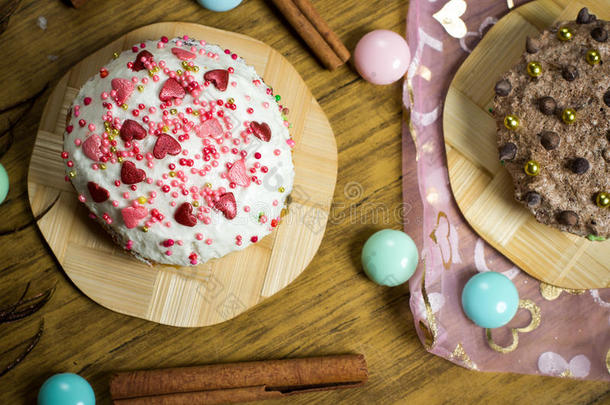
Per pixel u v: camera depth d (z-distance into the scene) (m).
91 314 0.30
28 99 0.30
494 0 0.31
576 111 0.28
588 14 0.28
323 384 0.30
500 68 0.30
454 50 0.31
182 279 0.29
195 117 0.26
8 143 0.29
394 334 0.31
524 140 0.28
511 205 0.30
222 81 0.27
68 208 0.29
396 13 0.31
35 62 0.30
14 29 0.30
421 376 0.31
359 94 0.31
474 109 0.30
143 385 0.28
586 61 0.28
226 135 0.26
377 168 0.31
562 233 0.30
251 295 0.29
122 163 0.26
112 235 0.28
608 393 0.31
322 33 0.30
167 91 0.26
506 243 0.30
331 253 0.30
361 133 0.31
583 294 0.31
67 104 0.29
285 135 0.28
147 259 0.28
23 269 0.29
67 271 0.29
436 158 0.31
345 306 0.30
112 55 0.29
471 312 0.29
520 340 0.31
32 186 0.29
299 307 0.30
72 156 0.27
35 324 0.29
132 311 0.29
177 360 0.30
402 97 0.31
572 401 0.31
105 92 0.26
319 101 0.31
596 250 0.30
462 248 0.31
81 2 0.30
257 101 0.27
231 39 0.29
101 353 0.30
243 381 0.29
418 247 0.30
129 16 0.30
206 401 0.29
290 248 0.29
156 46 0.27
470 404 0.31
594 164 0.28
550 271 0.30
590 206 0.28
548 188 0.28
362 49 0.29
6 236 0.29
